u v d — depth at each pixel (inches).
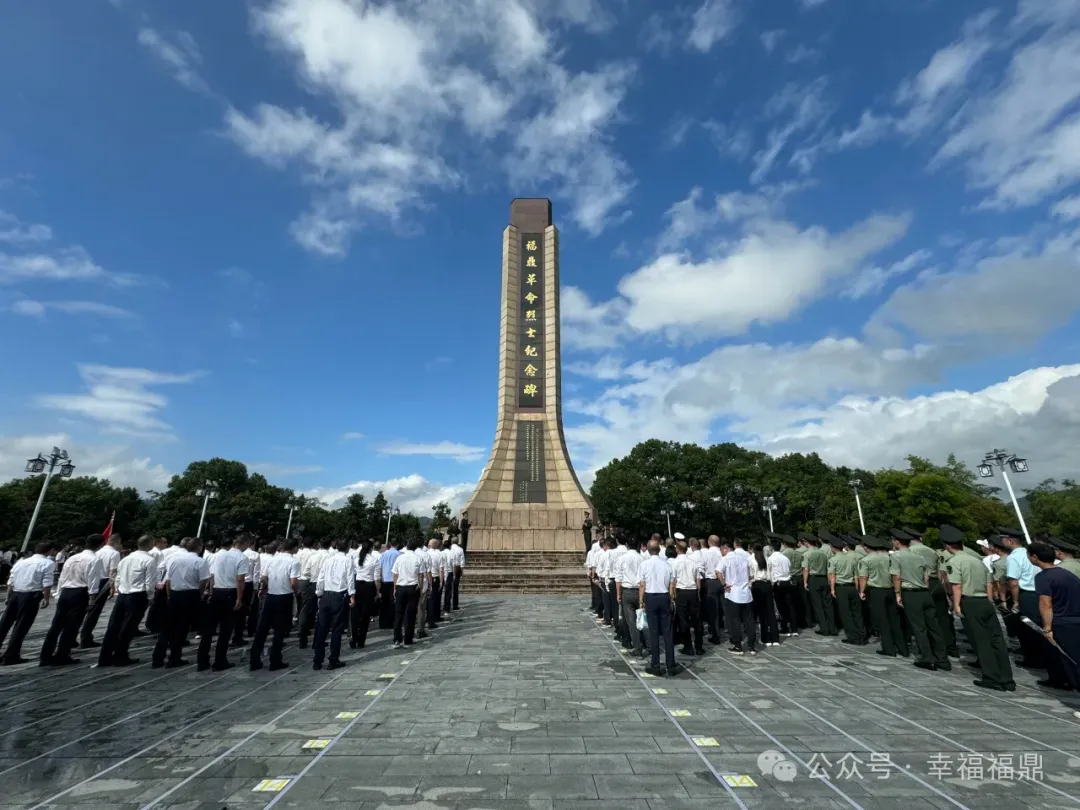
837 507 1737.2
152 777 176.7
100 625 518.6
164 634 339.9
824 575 466.9
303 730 221.3
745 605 390.9
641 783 171.9
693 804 158.4
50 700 265.1
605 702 260.4
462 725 227.0
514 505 1072.2
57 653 348.5
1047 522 1684.3
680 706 254.1
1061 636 260.2
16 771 181.5
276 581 335.3
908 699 267.1
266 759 191.3
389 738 211.8
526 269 1224.2
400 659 357.7
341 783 171.8
